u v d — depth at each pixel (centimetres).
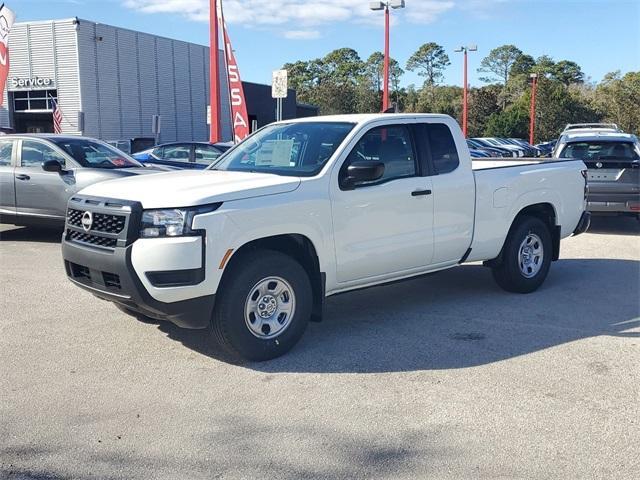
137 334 605
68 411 443
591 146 1307
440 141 665
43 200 1063
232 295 511
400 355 554
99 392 475
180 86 4150
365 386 487
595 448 395
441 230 657
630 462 379
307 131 627
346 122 618
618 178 1227
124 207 499
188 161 1631
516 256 745
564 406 453
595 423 427
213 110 1784
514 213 734
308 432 414
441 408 449
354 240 584
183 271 484
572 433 413
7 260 945
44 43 3419
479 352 561
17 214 1082
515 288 761
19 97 3550
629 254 1052
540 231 769
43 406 450
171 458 382
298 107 5525
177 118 4144
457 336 606
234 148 681
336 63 10106
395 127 630
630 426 423
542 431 416
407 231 625
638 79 8000
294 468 371
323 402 459
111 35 3578
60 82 3425
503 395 471
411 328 630
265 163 618
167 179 564
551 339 597
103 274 515
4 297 735
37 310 684
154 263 483
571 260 998
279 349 541
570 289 797
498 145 3712
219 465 375
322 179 561
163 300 489
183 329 618
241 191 514
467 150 689
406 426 422
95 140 1161
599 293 776
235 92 1695
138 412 442
